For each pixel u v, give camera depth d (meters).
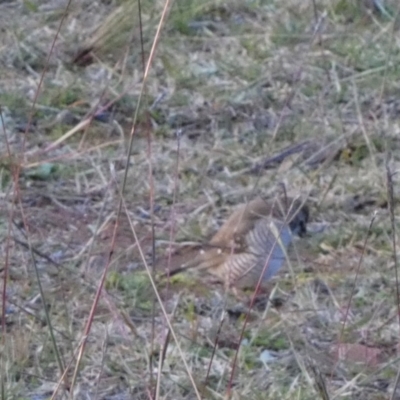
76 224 10.92
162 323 8.72
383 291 9.59
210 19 15.53
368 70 14.04
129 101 13.23
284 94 13.66
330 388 8.02
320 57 14.45
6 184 11.52
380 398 7.98
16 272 9.62
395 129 12.77
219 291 9.70
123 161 12.10
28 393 7.94
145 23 14.92
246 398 7.82
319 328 8.98
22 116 13.05
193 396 7.93
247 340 8.77
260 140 12.70
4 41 14.76
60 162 12.03
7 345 8.16
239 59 14.50
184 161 12.12
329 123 12.98
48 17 15.45
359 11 15.69
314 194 11.51
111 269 9.84
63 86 13.71
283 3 15.90
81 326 8.77
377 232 10.72
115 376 8.16
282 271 10.05
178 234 10.62
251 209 9.73
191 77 13.97
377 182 11.71
